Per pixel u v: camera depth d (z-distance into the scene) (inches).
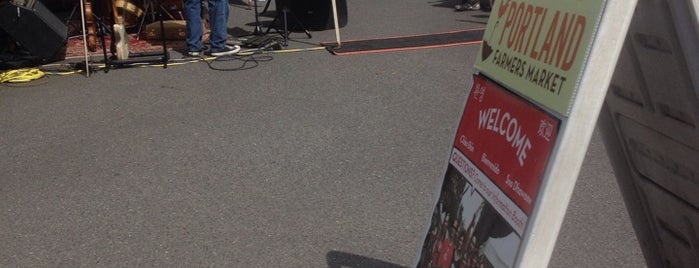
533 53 74.7
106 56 282.7
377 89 250.2
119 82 267.1
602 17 62.9
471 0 415.5
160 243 141.9
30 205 161.8
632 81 77.5
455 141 90.2
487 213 78.6
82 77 275.4
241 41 333.1
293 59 297.6
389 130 207.0
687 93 69.3
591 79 63.6
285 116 221.8
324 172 176.1
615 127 87.5
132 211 157.1
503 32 82.7
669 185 82.9
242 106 233.3
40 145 201.9
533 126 71.8
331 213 153.2
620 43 62.6
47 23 283.9
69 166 185.0
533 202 68.5
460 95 241.8
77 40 343.3
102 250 139.9
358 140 198.7
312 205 157.4
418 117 218.7
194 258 135.4
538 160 69.4
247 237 143.3
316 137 201.8
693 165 76.2
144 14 354.0
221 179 173.5
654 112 77.2
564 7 70.3
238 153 190.7
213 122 217.5
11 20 278.7
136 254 137.8
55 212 157.8
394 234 143.1
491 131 81.0
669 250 90.7
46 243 143.6
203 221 151.1
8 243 144.2
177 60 296.5
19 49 298.5
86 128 215.8
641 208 92.3
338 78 265.9
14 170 183.5
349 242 140.1
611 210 152.8
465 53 303.9
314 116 221.1
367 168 178.2
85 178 176.7
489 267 76.0
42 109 236.5
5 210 159.5
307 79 265.1
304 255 135.4
